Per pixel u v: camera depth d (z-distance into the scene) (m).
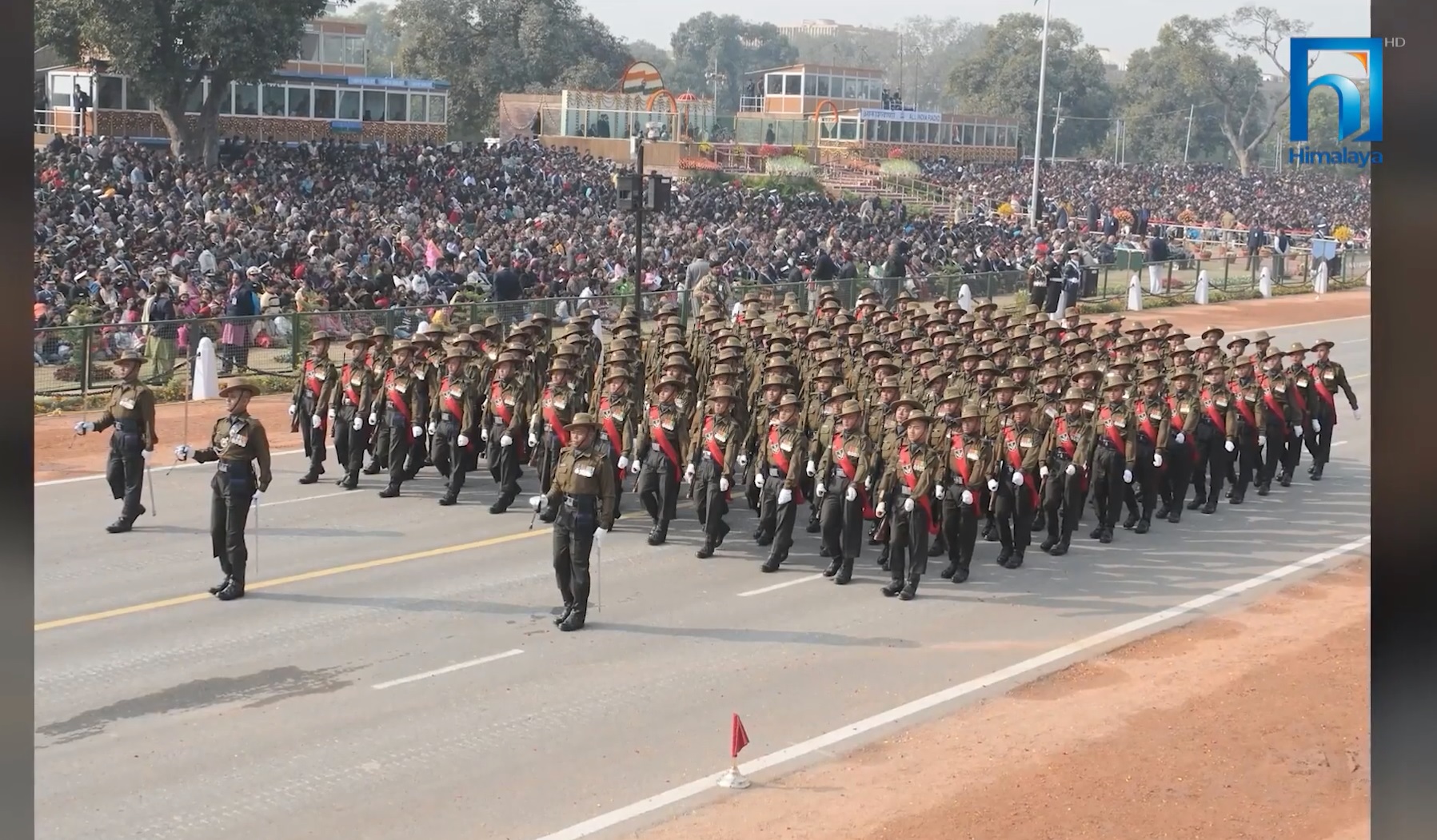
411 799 12.56
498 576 19.47
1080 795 12.77
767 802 12.62
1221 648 17.08
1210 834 11.98
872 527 23.22
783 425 20.41
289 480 24.95
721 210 60.84
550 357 26.19
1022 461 20.45
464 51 98.75
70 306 32.56
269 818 12.12
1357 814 12.32
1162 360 24.30
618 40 108.62
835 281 45.47
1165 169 95.12
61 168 45.03
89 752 13.40
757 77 112.69
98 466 25.56
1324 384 27.17
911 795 12.77
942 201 81.94
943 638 17.39
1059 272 51.06
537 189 59.12
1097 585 19.94
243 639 16.69
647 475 21.28
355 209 49.22
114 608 17.67
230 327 32.75
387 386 23.67
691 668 16.09
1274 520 24.23
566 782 12.98
